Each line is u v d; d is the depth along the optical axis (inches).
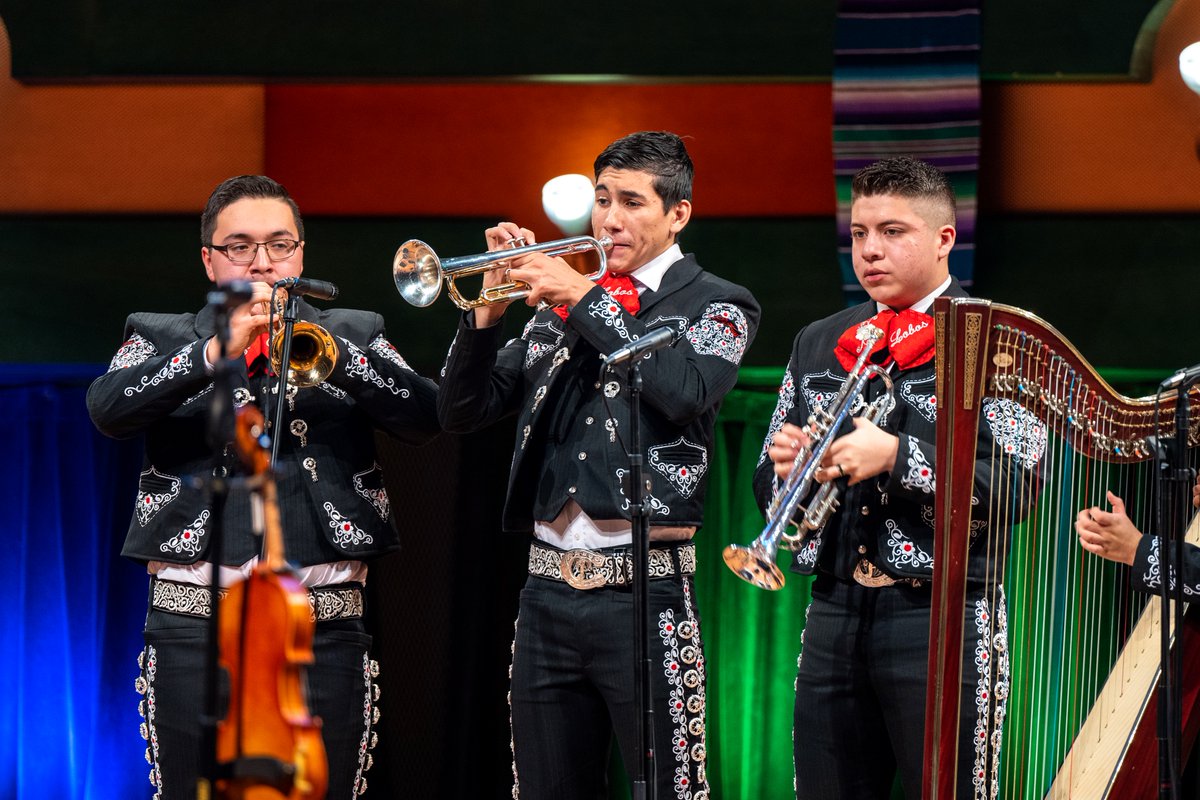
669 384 290.4
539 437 305.3
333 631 311.1
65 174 511.5
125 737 442.6
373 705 321.4
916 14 472.7
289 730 192.2
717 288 313.0
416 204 505.4
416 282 297.7
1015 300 482.6
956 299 249.4
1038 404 254.1
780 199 493.0
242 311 290.4
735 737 436.1
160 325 330.3
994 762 275.3
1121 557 278.4
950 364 251.0
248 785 191.6
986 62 475.8
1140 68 473.1
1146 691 291.1
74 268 510.6
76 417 447.8
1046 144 482.0
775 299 491.8
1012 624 365.1
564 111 501.0
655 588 293.4
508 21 492.7
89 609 443.5
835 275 490.0
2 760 437.1
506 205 503.5
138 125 510.6
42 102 511.5
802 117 491.5
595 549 293.0
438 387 328.8
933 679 253.8
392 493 442.6
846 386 281.9
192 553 302.4
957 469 251.8
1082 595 330.3
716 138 495.5
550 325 320.5
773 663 436.1
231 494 306.0
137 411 305.3
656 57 489.4
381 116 505.7
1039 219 483.2
